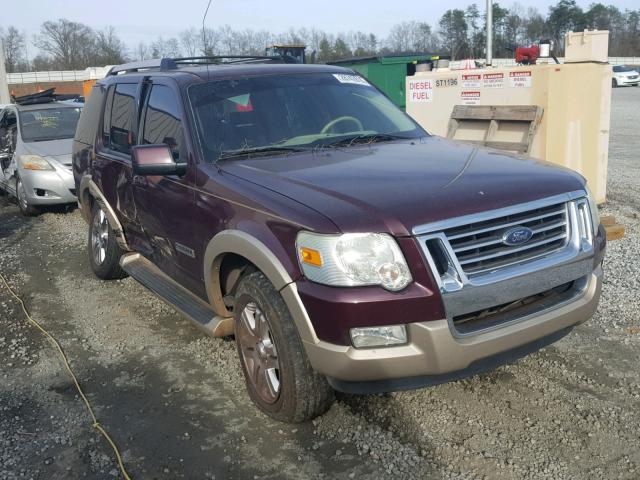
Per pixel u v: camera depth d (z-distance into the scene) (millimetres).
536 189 3412
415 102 9398
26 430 3797
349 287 3035
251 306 3684
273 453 3465
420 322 3035
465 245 3137
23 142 10016
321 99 4816
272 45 14500
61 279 6703
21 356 4836
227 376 4363
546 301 3467
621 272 5898
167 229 4586
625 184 9961
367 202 3182
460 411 3750
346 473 3268
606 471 3180
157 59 5570
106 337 5137
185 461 3436
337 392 3904
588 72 7742
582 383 4004
